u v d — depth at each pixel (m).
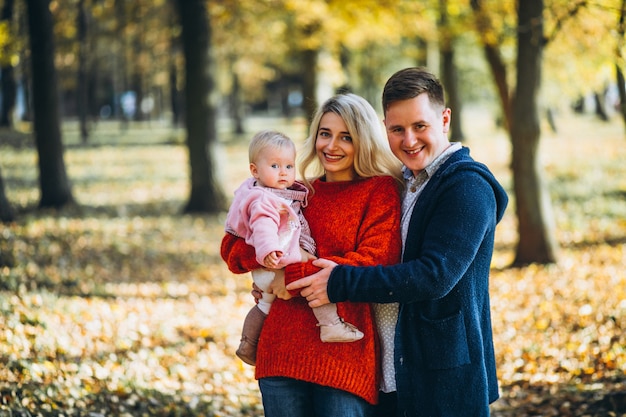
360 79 30.48
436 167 2.59
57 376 4.79
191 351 6.49
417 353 2.53
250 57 27.73
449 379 2.48
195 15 13.93
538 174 9.73
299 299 2.68
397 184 2.74
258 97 44.66
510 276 9.37
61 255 9.27
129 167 20.97
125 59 29.62
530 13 9.07
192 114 14.07
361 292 2.43
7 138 25.16
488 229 2.54
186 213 13.98
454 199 2.45
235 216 2.76
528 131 9.59
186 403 4.99
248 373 6.18
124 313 7.32
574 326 6.97
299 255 2.63
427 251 2.42
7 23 11.64
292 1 13.68
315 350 2.60
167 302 8.28
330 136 2.74
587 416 4.68
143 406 4.74
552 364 6.10
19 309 5.96
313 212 2.74
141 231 11.98
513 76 14.89
